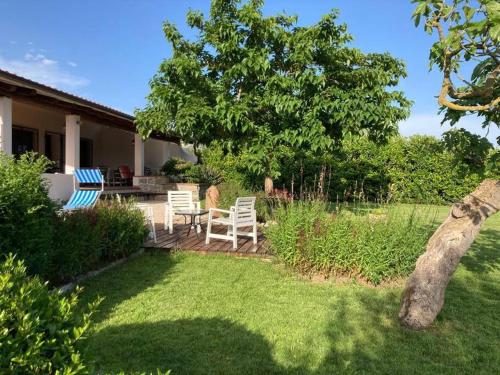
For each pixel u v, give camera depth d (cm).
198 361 278
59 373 119
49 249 379
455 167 416
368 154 1430
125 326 334
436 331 343
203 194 1592
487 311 393
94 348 291
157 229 804
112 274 491
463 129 385
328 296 425
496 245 725
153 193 1504
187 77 686
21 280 153
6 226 314
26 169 353
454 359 294
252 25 684
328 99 671
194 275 492
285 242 509
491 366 285
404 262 477
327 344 312
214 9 714
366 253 473
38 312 136
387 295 432
